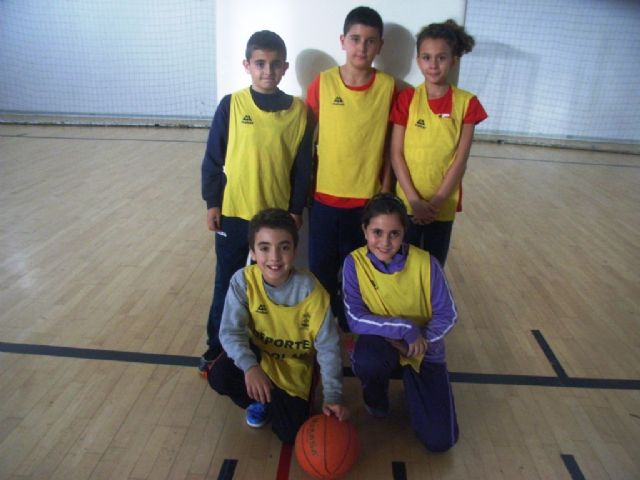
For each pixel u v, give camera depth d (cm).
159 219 333
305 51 203
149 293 241
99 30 607
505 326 225
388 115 182
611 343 215
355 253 164
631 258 301
